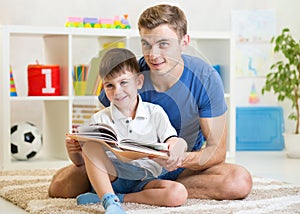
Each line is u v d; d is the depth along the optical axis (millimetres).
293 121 4312
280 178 2924
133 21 4117
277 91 3803
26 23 3889
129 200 2111
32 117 3943
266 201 2172
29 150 3508
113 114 1966
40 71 3482
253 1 4363
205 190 2186
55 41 3641
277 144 4262
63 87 3566
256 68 4359
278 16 4363
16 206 2213
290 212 1979
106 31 3541
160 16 2018
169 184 2068
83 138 1941
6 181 2670
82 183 2240
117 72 1908
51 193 2277
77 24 3566
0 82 3344
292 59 3773
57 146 3672
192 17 4238
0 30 3330
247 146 4238
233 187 2156
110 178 2121
